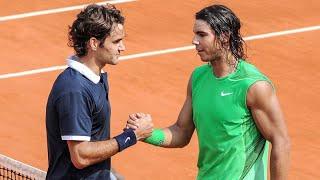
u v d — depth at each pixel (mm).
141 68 59969
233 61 21938
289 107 53719
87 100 20000
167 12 71125
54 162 20859
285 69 60125
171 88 56656
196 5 72688
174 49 63688
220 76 22094
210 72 22469
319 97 55375
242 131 21906
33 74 59156
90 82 20141
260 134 22141
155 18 69875
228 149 22031
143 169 45156
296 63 61125
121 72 59062
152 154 46781
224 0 73750
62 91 19953
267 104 21547
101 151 20312
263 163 22438
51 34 66500
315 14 70375
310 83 57719
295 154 47312
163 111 52844
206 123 22266
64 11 71312
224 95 21844
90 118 20172
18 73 59281
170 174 44719
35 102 54281
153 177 44344
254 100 21578
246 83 21594
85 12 20188
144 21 69250
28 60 61562
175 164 45750
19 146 48094
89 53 20312
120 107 53312
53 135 20594
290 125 51062
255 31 67125
